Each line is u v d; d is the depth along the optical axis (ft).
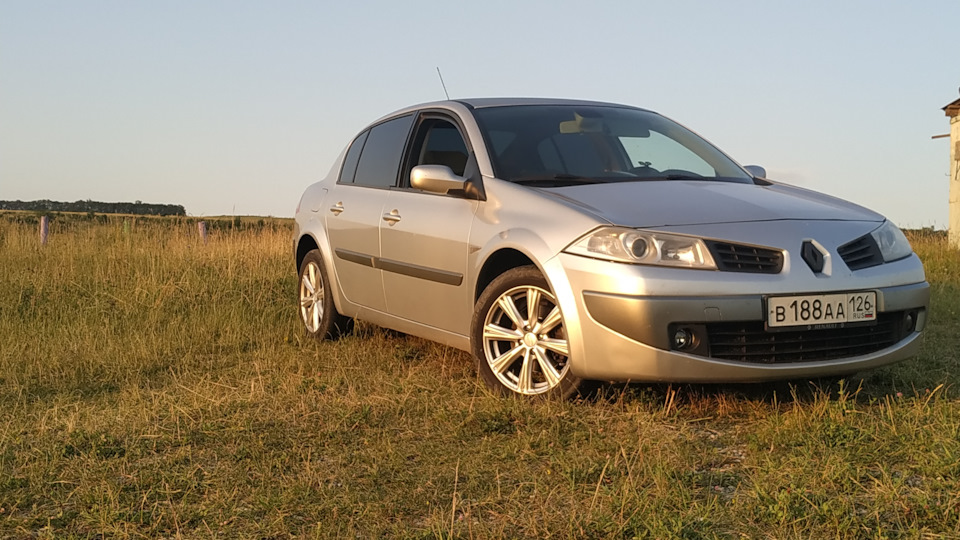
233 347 20.76
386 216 17.62
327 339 20.74
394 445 12.10
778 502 9.12
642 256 12.48
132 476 11.21
